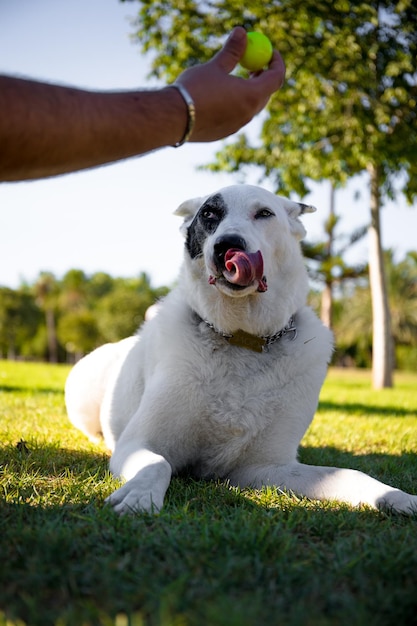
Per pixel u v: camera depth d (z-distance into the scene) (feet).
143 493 8.75
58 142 4.96
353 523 8.38
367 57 41.86
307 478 10.79
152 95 5.51
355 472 10.49
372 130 42.19
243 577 6.06
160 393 11.19
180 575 5.99
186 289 12.12
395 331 153.48
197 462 11.85
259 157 47.60
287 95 43.80
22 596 5.41
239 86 5.88
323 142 44.98
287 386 11.48
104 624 4.97
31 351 247.50
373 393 43.16
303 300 12.35
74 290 256.93
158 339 12.10
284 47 41.88
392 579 6.20
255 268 10.37
